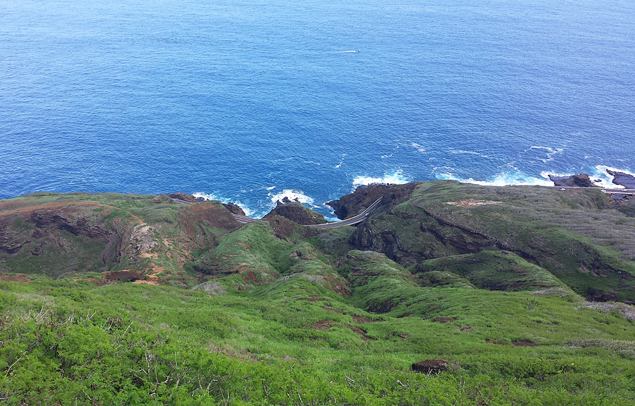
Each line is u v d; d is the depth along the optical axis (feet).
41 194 406.82
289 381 78.79
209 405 64.59
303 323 166.30
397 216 404.77
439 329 165.99
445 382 90.48
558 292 233.55
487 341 149.79
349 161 590.14
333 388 79.05
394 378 91.09
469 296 214.28
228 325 139.95
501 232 344.28
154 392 68.23
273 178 548.72
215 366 75.41
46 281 204.13
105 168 538.88
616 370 105.29
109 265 322.96
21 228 343.46
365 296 268.62
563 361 111.24
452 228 366.22
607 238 313.73
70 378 67.41
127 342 82.02
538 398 84.84
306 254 345.31
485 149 617.62
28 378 61.46
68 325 80.74
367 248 395.75
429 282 293.02
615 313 192.13
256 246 353.31
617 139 635.25
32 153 552.00
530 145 625.41
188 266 317.42
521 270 284.61
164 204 391.45
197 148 603.67
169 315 136.46
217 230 402.93
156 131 643.86
